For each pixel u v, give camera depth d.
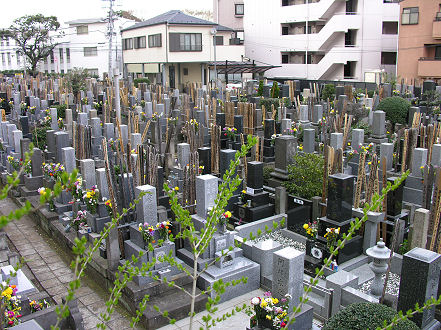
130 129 20.06
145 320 9.00
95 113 22.81
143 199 10.05
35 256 12.31
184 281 10.14
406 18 39.78
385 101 24.27
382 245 9.13
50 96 30.39
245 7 51.97
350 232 4.92
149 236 9.85
